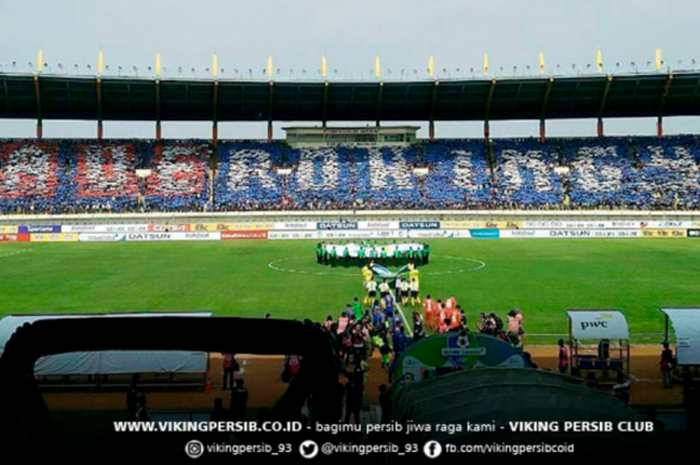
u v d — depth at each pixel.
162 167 96.75
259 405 12.90
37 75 88.38
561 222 86.31
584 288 46.88
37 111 94.75
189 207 88.50
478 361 19.97
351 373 22.56
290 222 86.25
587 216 86.25
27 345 4.21
